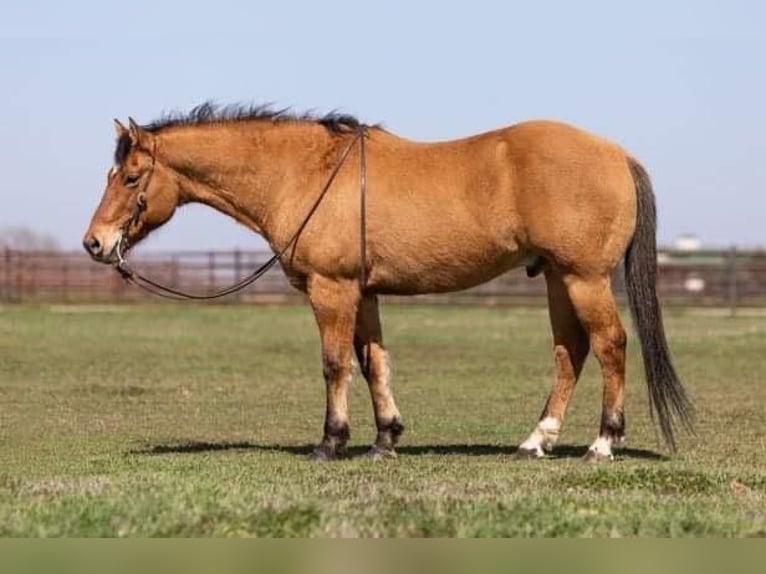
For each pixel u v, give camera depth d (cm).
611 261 1091
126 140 1165
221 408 1669
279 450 1255
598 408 1656
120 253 1178
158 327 3169
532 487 938
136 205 1170
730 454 1205
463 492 905
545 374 2102
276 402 1739
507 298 4294
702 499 891
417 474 1034
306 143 1152
